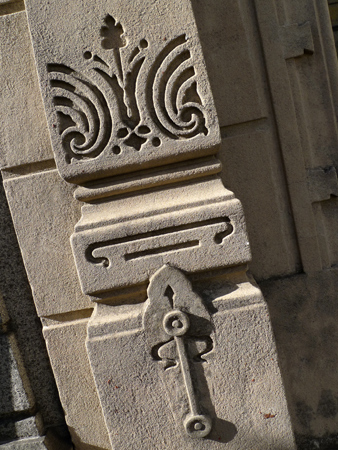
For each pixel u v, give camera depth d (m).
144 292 1.66
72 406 1.97
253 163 1.96
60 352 1.94
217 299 1.61
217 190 1.62
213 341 1.62
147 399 1.66
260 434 1.67
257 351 1.62
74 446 2.03
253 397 1.65
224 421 1.66
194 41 1.51
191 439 1.67
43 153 1.79
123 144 1.57
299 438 2.11
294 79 1.95
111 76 1.54
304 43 1.92
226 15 1.88
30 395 2.04
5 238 1.96
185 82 1.53
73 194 1.78
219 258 1.58
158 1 1.51
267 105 1.96
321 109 1.99
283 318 2.04
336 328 2.05
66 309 1.89
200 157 1.63
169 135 1.57
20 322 2.02
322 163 2.02
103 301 1.67
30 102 1.76
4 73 1.75
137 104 1.55
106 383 1.65
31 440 2.01
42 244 1.84
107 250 1.59
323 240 2.04
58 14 1.53
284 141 1.96
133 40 1.53
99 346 1.63
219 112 1.93
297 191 1.99
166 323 1.59
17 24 1.71
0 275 1.99
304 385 2.08
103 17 1.53
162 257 1.59
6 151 1.79
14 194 1.82
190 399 1.63
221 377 1.64
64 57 1.54
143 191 1.67
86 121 1.57
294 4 1.94
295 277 2.02
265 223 2.00
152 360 1.64
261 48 1.93
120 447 1.69
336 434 2.10
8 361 2.00
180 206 1.59
